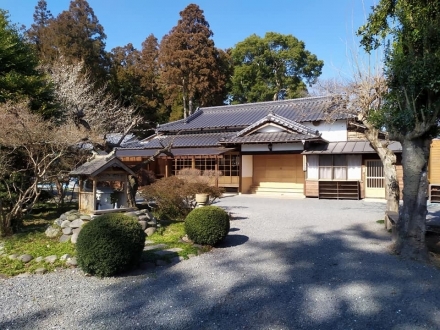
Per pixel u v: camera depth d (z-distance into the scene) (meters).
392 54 5.92
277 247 6.46
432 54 5.23
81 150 9.48
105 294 4.25
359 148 15.64
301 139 15.86
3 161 7.60
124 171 7.45
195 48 28.05
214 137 20.34
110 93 23.73
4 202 7.43
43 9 31.06
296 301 4.02
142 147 20.48
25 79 9.78
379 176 15.45
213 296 4.18
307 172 16.59
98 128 14.04
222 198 16.03
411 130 5.70
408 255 5.70
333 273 4.98
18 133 6.76
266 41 33.41
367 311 3.75
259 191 18.53
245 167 18.61
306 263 5.46
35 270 5.07
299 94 31.33
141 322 3.51
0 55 9.77
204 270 5.16
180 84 29.02
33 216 8.82
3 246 6.07
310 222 9.10
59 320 3.56
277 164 18.84
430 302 3.98
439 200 13.81
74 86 17.45
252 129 17.88
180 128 21.80
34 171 7.77
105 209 7.17
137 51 34.84
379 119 6.20
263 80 34.06
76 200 11.61
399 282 4.61
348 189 15.73
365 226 8.49
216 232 6.34
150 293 4.28
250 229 8.12
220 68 30.58
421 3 5.66
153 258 5.48
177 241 6.59
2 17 10.55
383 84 8.39
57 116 11.02
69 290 4.38
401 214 5.97
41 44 23.39
